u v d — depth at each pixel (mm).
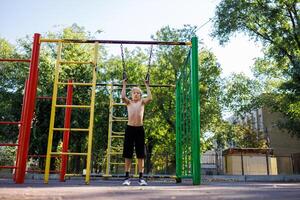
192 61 4953
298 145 24719
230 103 25641
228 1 16109
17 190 2516
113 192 2463
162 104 19578
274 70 19328
